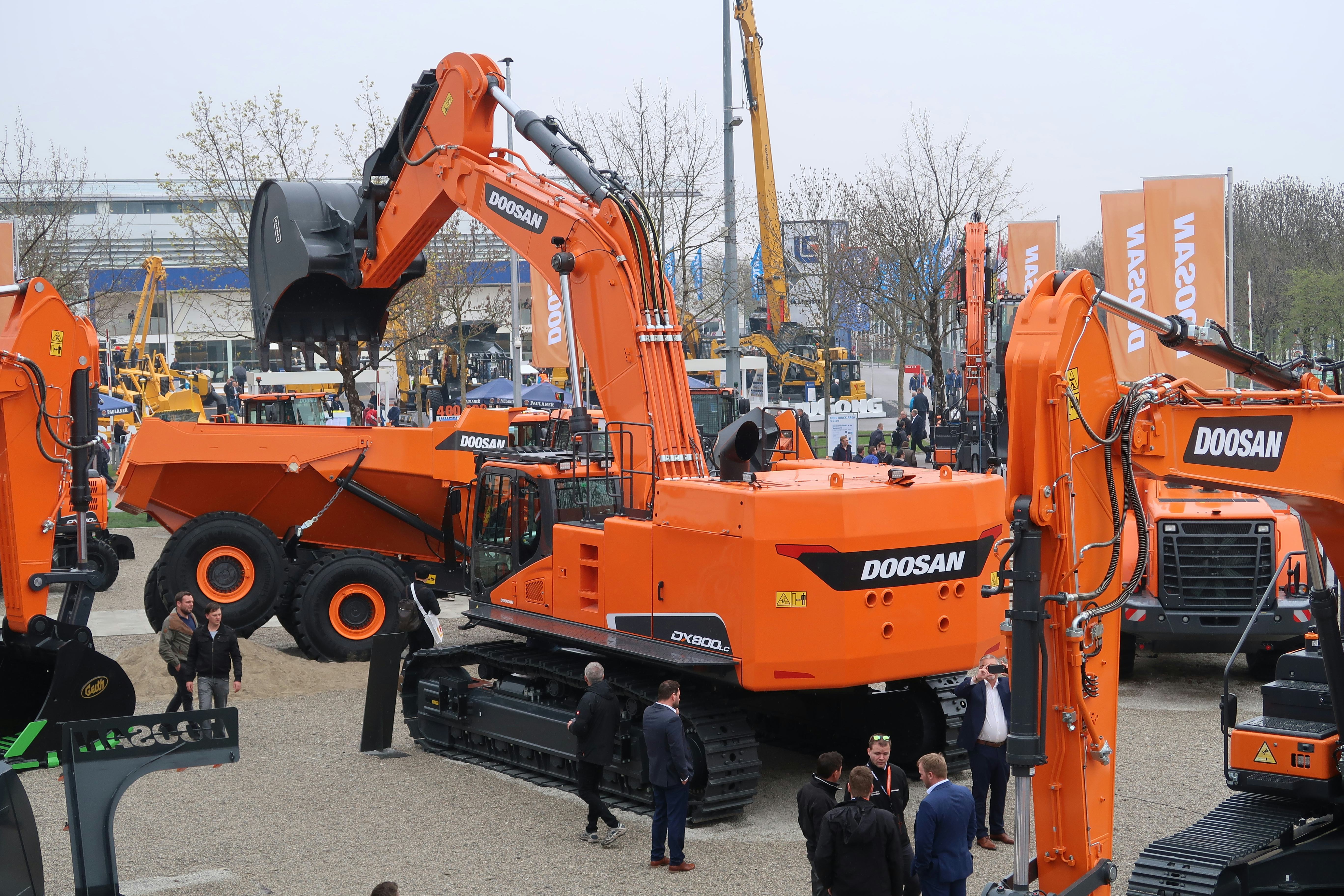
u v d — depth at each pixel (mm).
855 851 7238
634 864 9523
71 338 11859
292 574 16875
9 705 12328
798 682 9805
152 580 16609
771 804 11102
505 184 12711
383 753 12758
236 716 8852
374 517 17641
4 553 11742
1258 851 7938
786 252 39688
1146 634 14211
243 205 28734
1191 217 22203
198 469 16562
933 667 10344
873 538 9898
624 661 11586
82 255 42531
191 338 59594
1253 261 49781
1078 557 6316
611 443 12102
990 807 9945
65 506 21156
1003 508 10969
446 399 42969
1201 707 13859
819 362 50781
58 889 9078
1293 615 13773
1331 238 51344
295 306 14898
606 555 11148
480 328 45438
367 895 8891
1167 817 10188
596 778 9977
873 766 8461
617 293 11547
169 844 10008
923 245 33062
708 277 39969
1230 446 6906
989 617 10805
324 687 15359
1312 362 8141
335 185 14922
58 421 11805
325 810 10922
